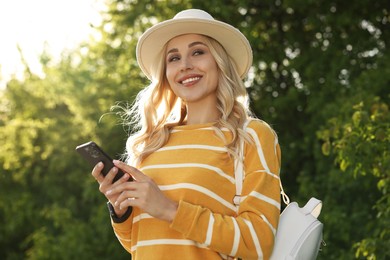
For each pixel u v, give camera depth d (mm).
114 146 14820
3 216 16953
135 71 15062
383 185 7023
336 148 7445
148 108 3516
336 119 7590
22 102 17578
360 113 7102
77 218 15750
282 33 14070
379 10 13352
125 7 14961
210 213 3043
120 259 14367
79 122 15797
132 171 3064
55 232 16469
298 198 12070
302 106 13359
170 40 3416
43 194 16688
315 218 3180
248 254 3033
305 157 13430
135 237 3256
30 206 16297
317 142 12328
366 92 10875
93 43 15344
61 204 16266
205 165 3143
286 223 3162
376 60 12375
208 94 3361
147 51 3504
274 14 14062
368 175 10680
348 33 13492
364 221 10836
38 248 14836
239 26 13664
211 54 3367
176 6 13805
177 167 3176
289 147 13211
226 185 3145
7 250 17031
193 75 3336
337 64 12641
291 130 13719
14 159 16750
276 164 3199
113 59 15219
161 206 3020
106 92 14984
